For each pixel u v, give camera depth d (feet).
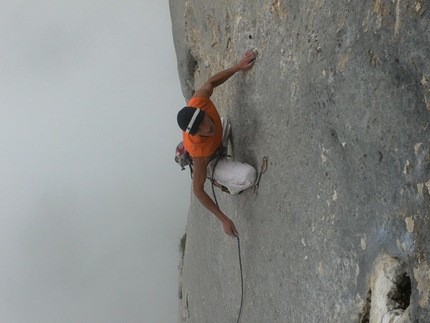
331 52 7.71
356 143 7.30
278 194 10.85
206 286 19.54
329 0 7.72
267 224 11.64
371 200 7.11
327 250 8.50
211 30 15.43
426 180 5.80
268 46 11.07
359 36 6.89
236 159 13.75
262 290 12.07
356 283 7.55
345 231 7.90
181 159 12.16
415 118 5.93
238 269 14.42
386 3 6.20
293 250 10.02
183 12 17.85
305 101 9.05
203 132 10.82
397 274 6.63
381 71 6.47
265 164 11.60
